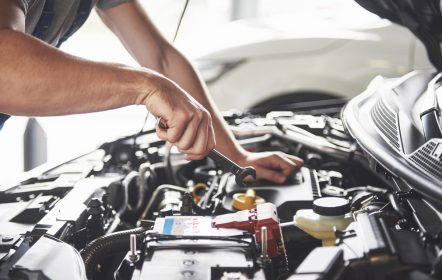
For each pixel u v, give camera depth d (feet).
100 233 4.63
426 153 4.18
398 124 4.82
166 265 3.60
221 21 17.22
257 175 5.54
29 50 3.53
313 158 6.43
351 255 3.24
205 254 3.75
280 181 5.49
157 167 6.65
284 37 13.28
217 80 13.10
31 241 3.94
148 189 6.24
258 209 4.24
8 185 5.49
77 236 4.46
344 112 5.91
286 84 13.10
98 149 6.72
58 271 3.39
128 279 3.62
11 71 3.48
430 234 3.52
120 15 6.06
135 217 5.85
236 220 4.14
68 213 4.55
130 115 17.53
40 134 10.57
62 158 6.51
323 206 4.23
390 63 12.96
